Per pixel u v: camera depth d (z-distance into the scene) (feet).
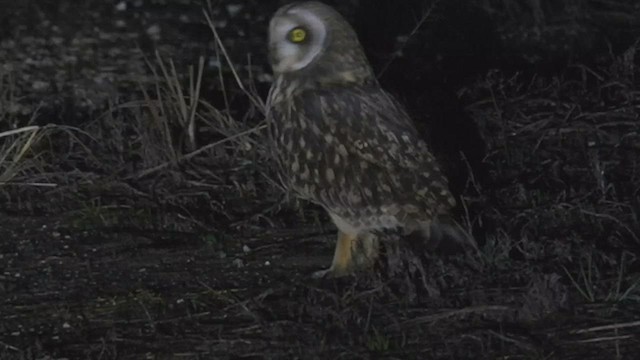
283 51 30.42
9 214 35.42
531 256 33.09
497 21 44.78
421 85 41.39
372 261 32.45
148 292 32.24
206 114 39.32
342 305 31.35
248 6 44.45
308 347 30.09
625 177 36.78
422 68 42.37
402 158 30.30
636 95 40.14
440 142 37.60
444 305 31.40
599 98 40.22
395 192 30.30
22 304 31.81
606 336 30.35
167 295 32.17
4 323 31.12
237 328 30.86
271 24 30.63
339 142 30.22
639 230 34.45
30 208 35.70
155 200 36.04
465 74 42.24
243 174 37.09
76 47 42.60
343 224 31.50
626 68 41.45
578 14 45.14
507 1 45.27
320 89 30.32
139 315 31.42
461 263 32.42
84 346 30.25
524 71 42.57
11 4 43.98
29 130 37.78
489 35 44.21
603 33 44.60
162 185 36.60
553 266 32.73
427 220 30.71
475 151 37.47
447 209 30.91
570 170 37.11
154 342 30.40
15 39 42.68
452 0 45.42
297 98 30.42
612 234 34.30
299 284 32.40
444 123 38.63
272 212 35.50
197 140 38.65
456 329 30.66
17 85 40.98
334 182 30.45
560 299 31.14
